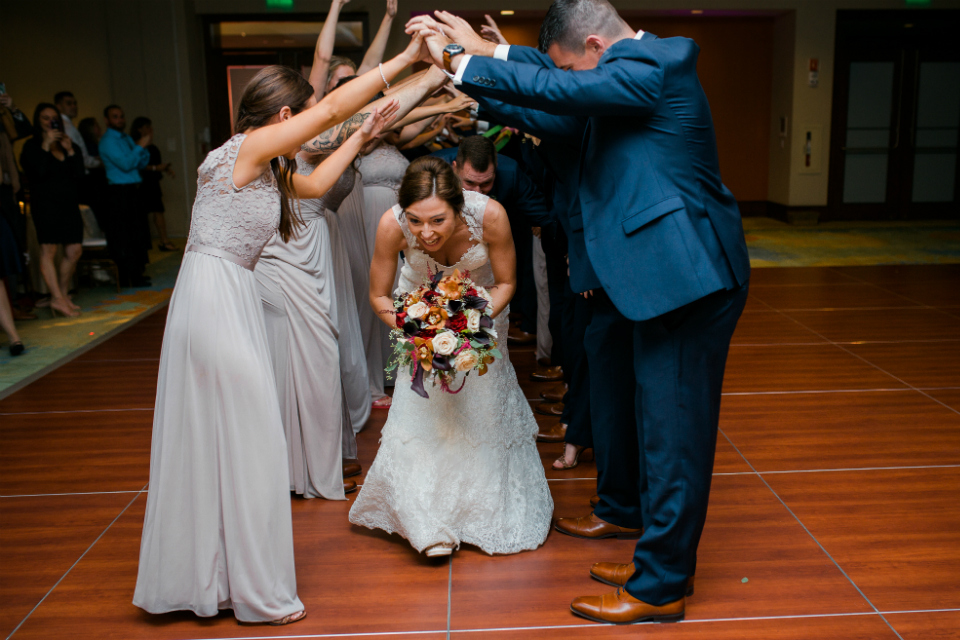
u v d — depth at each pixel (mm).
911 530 2652
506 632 2115
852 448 3373
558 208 2639
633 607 2137
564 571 2426
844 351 4914
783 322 5676
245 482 2086
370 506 2615
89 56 9953
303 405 2889
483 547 2520
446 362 2199
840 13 10602
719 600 2252
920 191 11164
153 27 9891
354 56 10414
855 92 10852
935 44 10742
